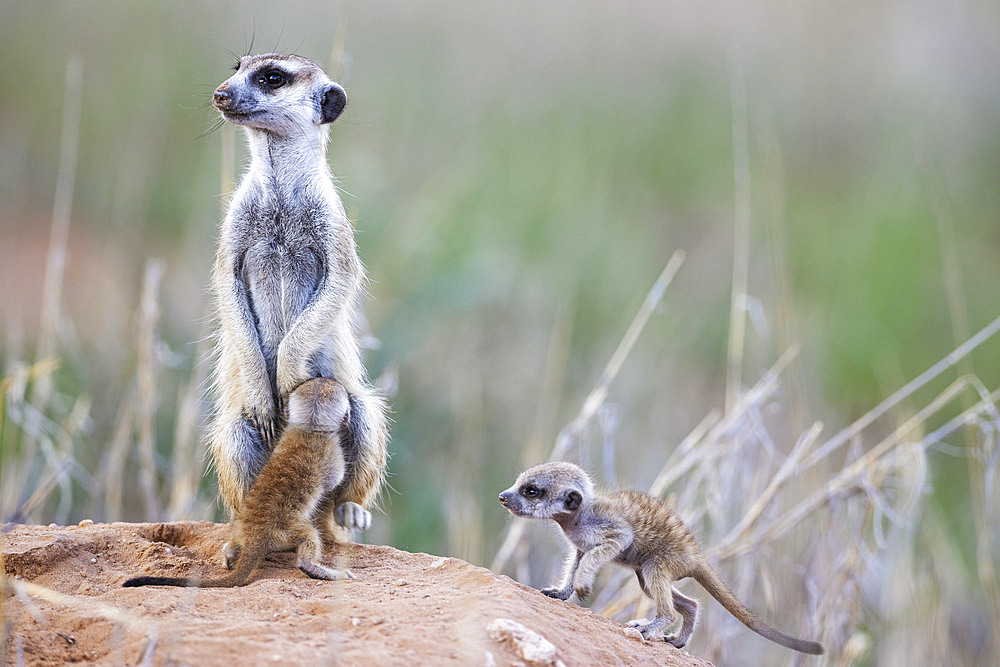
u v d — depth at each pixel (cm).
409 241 1444
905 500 988
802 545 985
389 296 1353
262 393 776
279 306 815
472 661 491
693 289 1619
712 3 2192
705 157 1973
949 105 2172
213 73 1912
